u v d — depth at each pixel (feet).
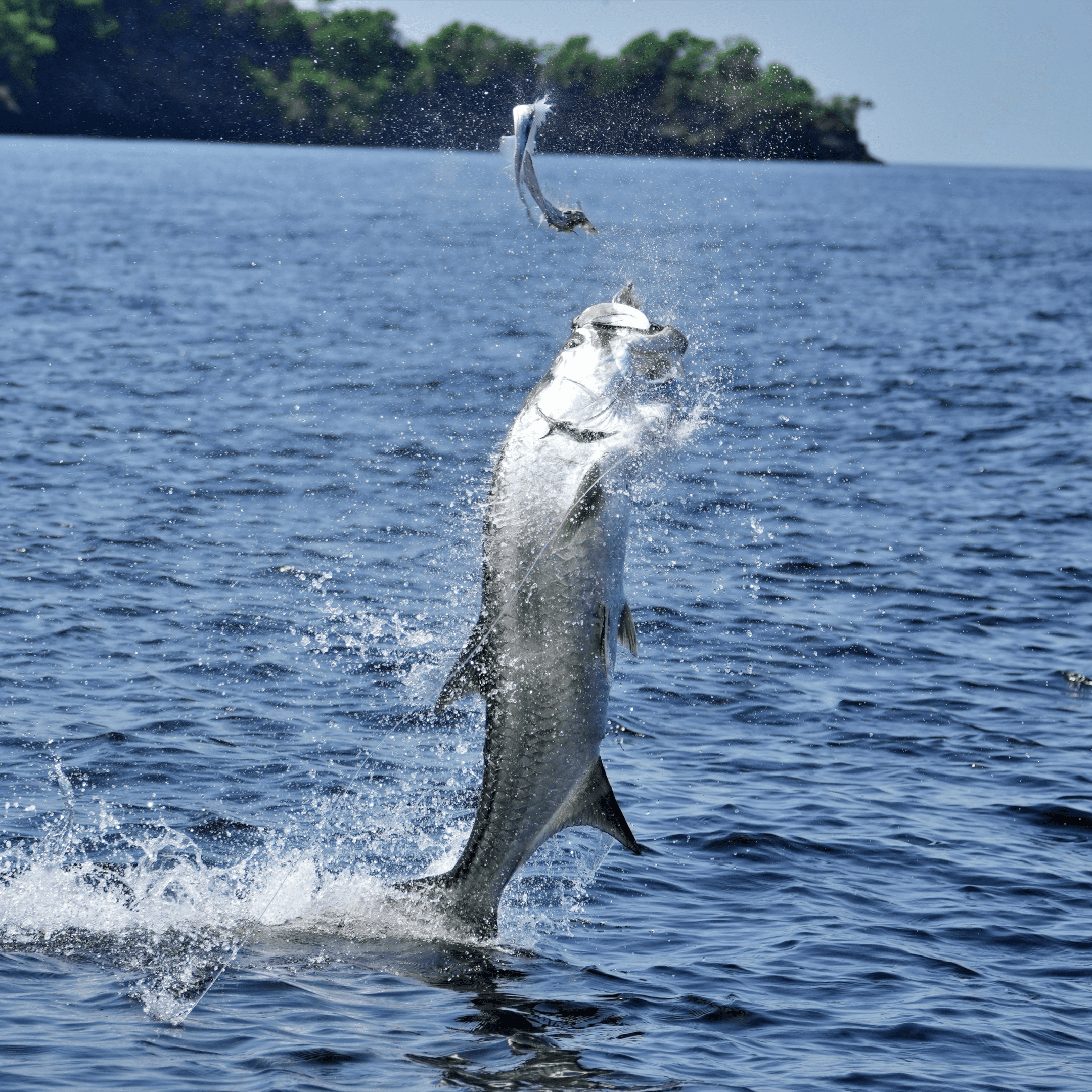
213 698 131.85
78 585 162.40
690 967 88.74
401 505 205.26
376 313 437.58
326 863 101.35
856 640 157.79
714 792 116.98
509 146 78.43
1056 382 342.64
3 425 245.65
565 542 82.07
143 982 84.02
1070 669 150.20
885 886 101.24
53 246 613.52
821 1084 75.46
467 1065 76.23
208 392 288.71
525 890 99.55
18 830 103.50
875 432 276.00
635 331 81.51
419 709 132.05
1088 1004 85.66
